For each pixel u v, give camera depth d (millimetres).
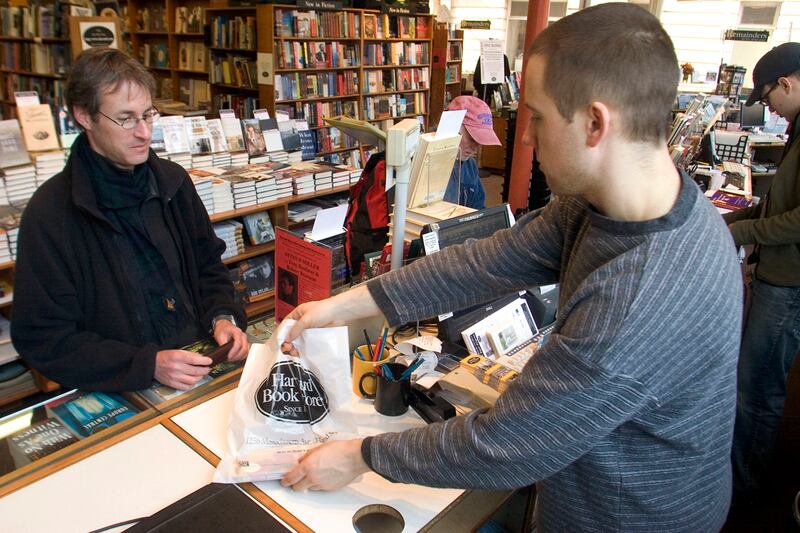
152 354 1320
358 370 1229
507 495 1221
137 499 921
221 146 3512
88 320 1499
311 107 5727
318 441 1022
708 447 813
